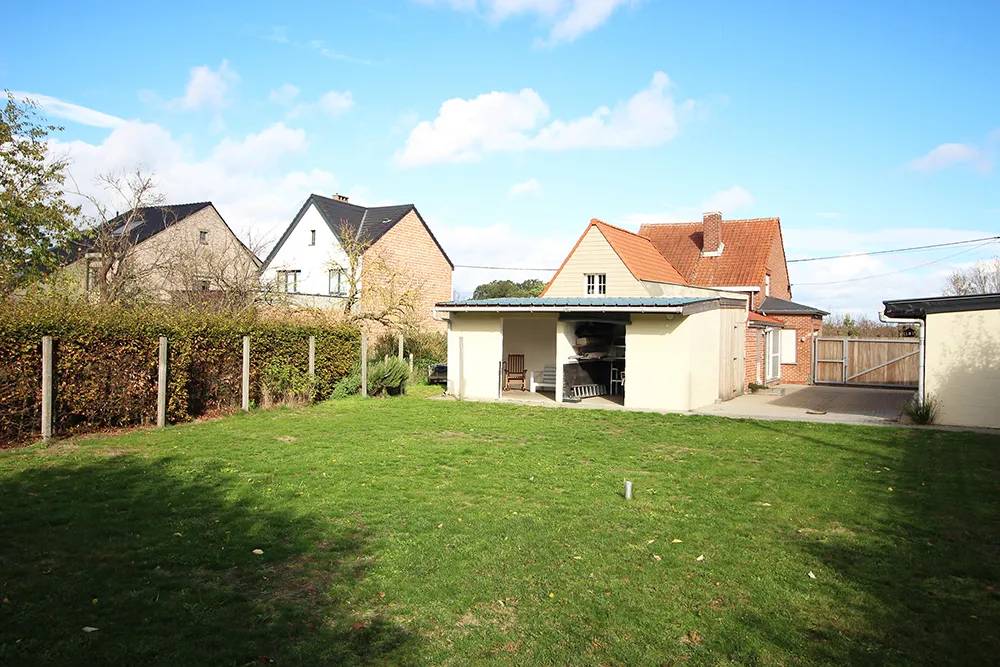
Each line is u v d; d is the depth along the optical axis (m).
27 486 7.73
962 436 12.67
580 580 5.36
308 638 4.31
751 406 18.05
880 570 5.64
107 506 6.95
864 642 4.41
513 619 4.70
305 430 12.45
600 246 26.36
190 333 13.49
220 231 34.78
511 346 23.50
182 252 23.61
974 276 42.97
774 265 31.31
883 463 10.07
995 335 13.92
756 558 5.90
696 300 17.03
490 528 6.59
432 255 34.53
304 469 9.02
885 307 14.93
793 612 4.85
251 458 9.68
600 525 6.76
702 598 5.07
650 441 11.89
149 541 5.93
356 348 18.95
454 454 10.33
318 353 17.42
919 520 7.09
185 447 10.48
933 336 14.48
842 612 4.85
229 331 14.76
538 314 18.73
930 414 14.27
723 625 4.64
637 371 17.25
